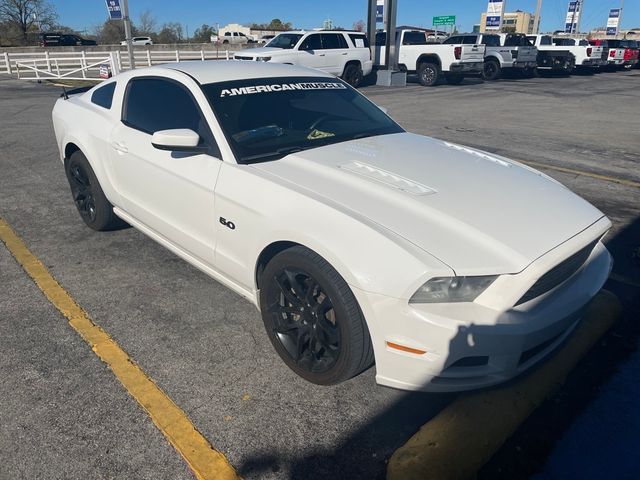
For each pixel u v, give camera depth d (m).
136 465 2.26
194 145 3.11
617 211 5.38
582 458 2.36
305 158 3.13
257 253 2.84
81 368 2.87
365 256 2.33
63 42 46.00
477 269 2.24
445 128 10.22
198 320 3.35
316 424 2.51
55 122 4.87
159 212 3.66
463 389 2.38
